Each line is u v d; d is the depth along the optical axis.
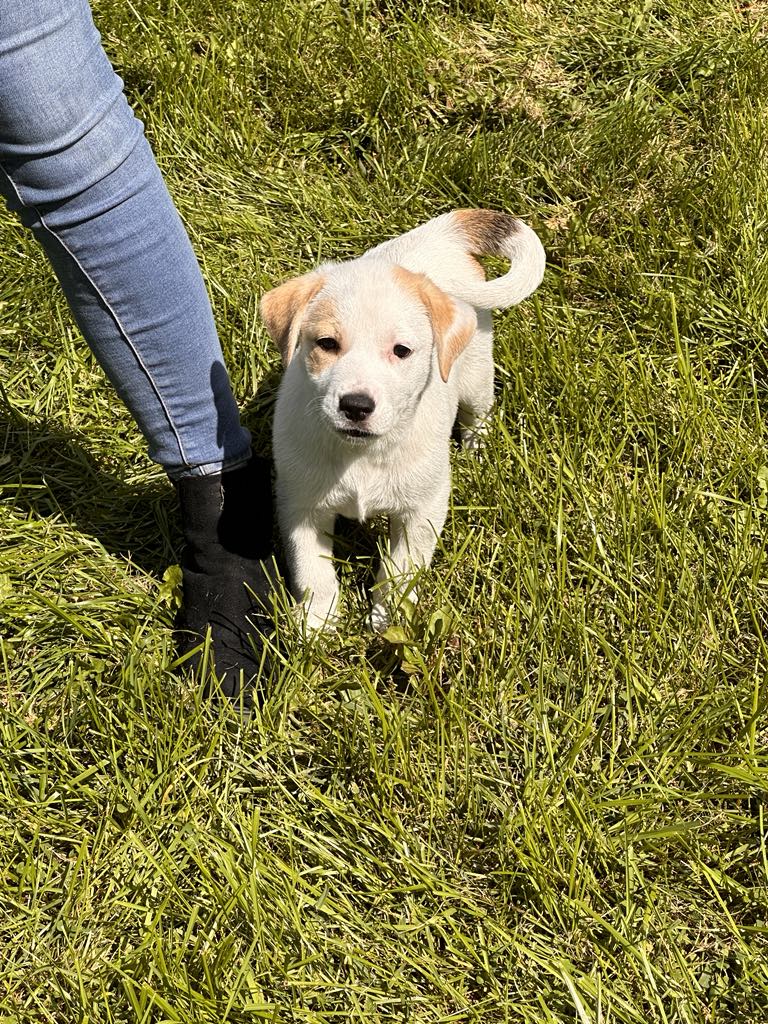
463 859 1.22
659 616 1.36
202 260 1.69
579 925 1.17
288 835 1.21
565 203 1.84
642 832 1.21
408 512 1.40
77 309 1.21
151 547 1.44
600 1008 1.12
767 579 1.41
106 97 1.13
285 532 1.40
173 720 1.25
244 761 1.25
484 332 1.53
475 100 1.96
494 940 1.18
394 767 1.25
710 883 1.19
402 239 1.52
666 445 1.54
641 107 1.95
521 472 1.49
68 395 1.55
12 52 1.06
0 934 1.16
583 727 1.28
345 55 1.99
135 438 1.54
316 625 1.39
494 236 1.53
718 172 1.79
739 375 1.62
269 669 1.33
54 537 1.42
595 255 1.75
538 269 1.49
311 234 1.76
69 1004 1.12
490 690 1.30
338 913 1.17
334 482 1.35
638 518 1.43
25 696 1.31
